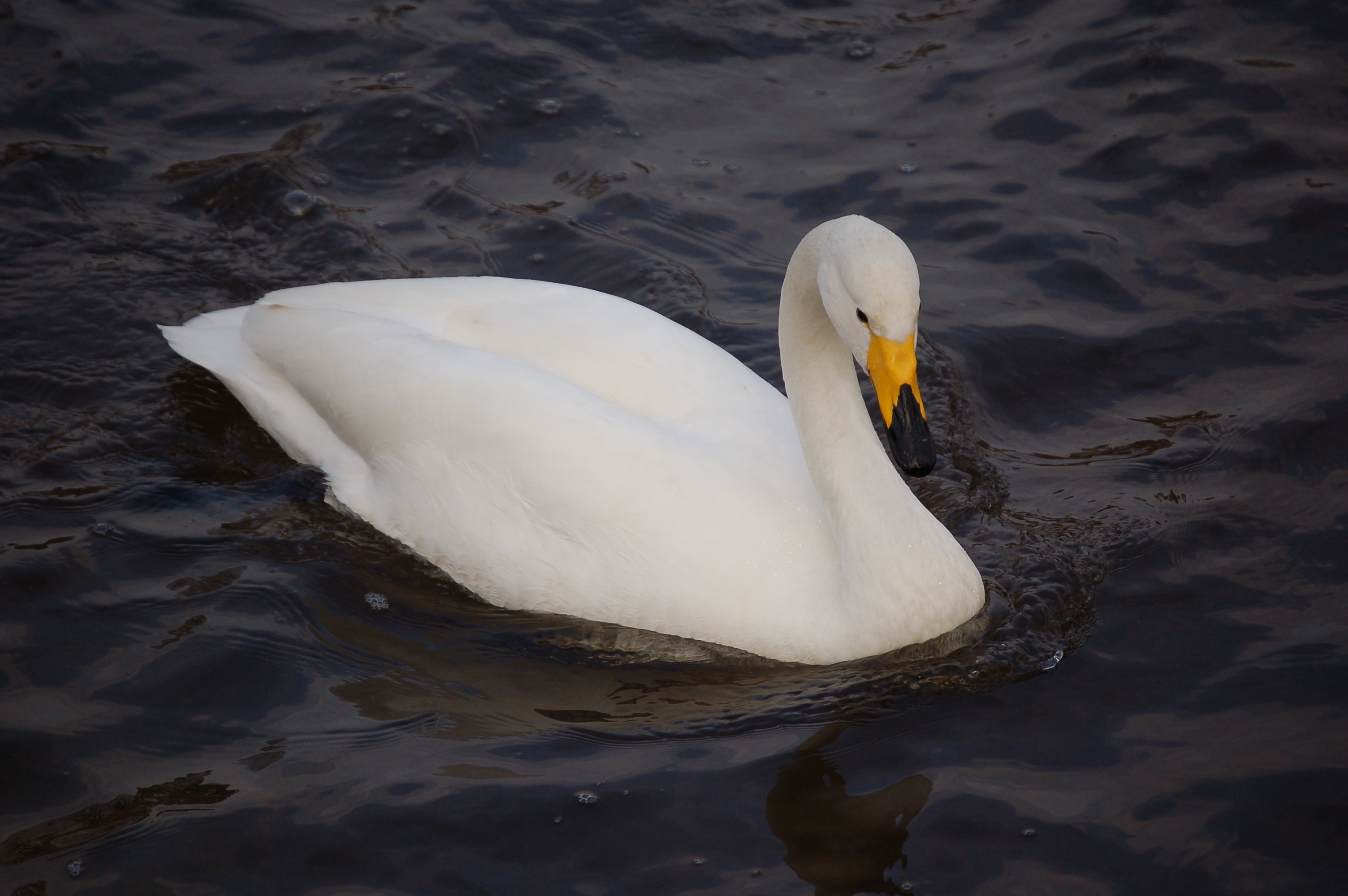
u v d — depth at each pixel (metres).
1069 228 15.61
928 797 8.96
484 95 17.48
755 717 9.86
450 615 11.04
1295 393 13.12
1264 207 15.72
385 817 8.77
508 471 10.98
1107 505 11.98
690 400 11.47
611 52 18.36
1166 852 8.45
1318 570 10.97
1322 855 8.38
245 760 9.26
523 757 9.38
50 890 8.16
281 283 14.64
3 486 11.85
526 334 11.80
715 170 16.56
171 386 13.34
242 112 16.88
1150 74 17.81
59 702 9.66
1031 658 10.30
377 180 16.16
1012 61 18.30
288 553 11.46
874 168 16.58
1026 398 13.50
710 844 8.59
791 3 19.08
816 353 10.65
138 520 11.65
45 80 16.88
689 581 10.59
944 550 10.52
